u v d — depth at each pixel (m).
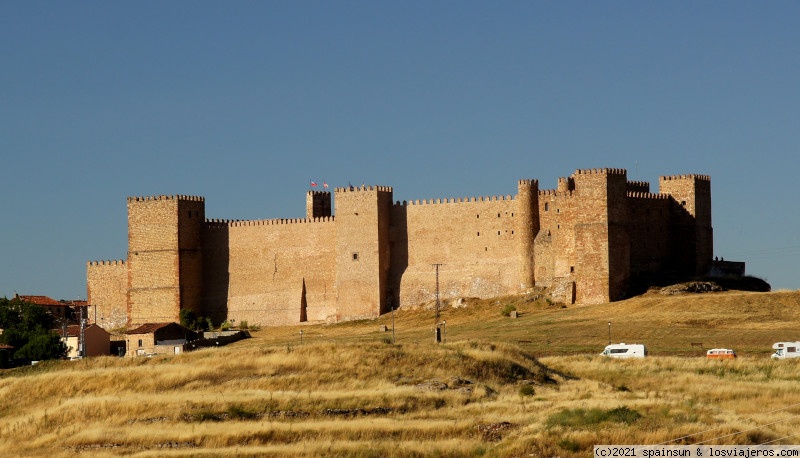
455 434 83.62
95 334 159.00
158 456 80.75
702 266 167.62
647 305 154.25
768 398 94.38
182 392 98.56
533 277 165.75
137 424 90.00
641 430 80.44
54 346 154.75
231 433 84.62
